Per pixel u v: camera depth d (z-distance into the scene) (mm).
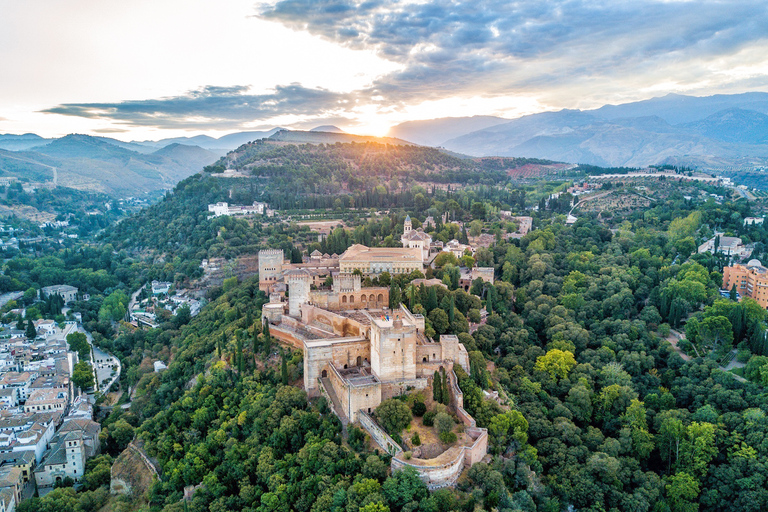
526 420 176500
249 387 191500
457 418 162250
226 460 168875
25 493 194375
